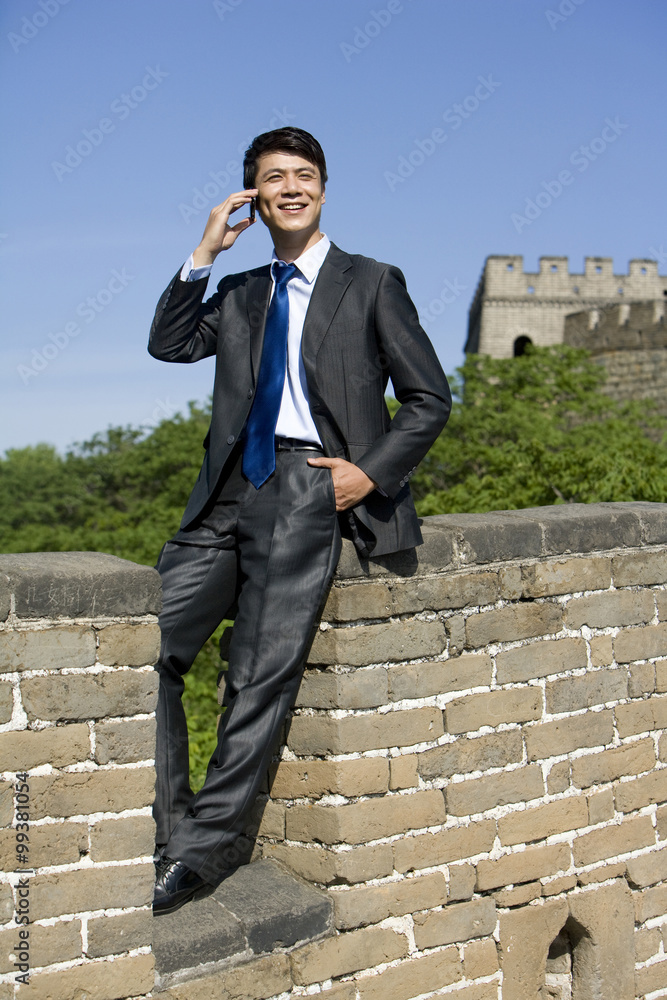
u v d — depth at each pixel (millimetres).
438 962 3225
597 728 3629
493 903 3355
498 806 3369
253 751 2924
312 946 2982
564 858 3529
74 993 2572
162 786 3078
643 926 3760
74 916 2580
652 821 3779
